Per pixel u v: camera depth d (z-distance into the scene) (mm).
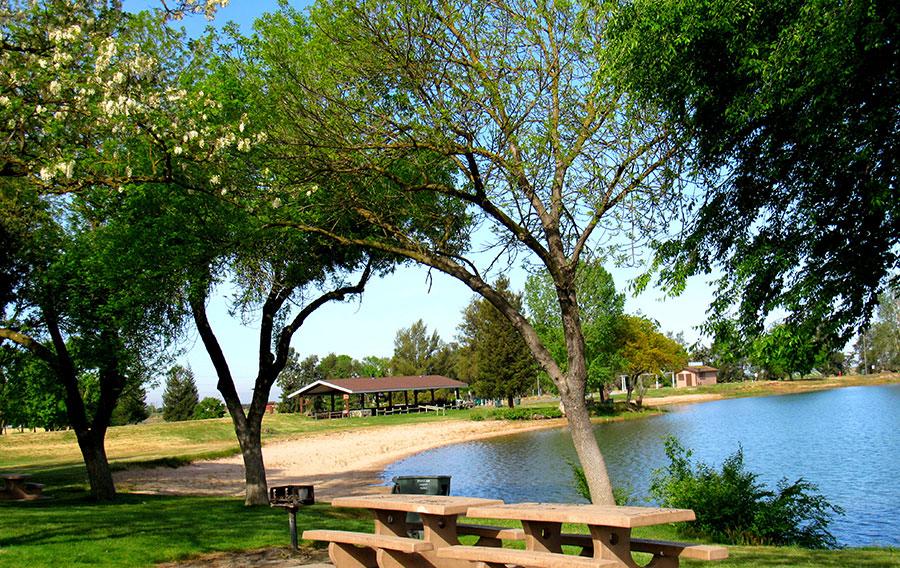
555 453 37969
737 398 95188
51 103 10430
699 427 47188
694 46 8406
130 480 27469
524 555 5836
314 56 10250
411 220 12336
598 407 71562
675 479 15727
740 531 14156
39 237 16688
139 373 18625
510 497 22922
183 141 10523
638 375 74375
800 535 14391
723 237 9094
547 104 10625
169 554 9805
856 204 7734
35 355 17875
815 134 7488
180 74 13523
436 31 10031
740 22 8172
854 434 36625
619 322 64375
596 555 5672
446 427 63250
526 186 10211
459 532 7449
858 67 7141
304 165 10531
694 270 9117
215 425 57875
